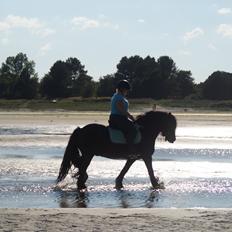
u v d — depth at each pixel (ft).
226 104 341.62
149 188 55.93
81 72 544.62
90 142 56.24
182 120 206.28
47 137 122.01
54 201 48.93
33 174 64.95
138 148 57.00
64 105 338.34
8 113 272.10
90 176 63.82
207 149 98.07
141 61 477.77
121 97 56.85
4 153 89.20
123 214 39.22
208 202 48.65
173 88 446.19
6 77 508.53
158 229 33.99
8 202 48.29
